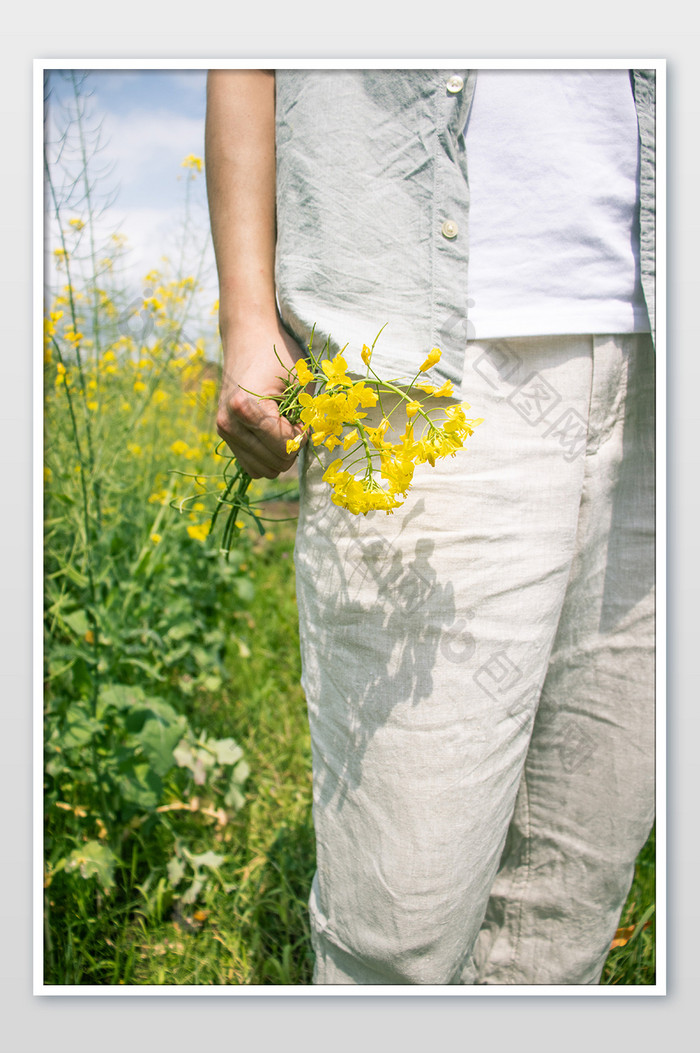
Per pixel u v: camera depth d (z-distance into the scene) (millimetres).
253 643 2469
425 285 852
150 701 1529
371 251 859
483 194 856
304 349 913
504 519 861
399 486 753
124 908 1442
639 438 992
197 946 1418
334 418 761
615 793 1089
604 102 878
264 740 1987
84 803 1629
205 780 1713
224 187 938
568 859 1132
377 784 878
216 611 2424
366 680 879
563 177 855
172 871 1519
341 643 896
